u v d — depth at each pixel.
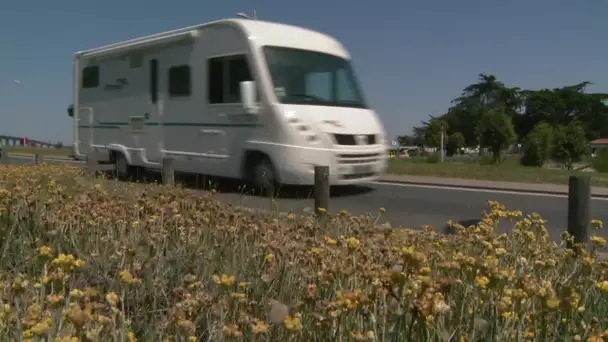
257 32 11.16
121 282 2.79
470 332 2.52
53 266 2.75
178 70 12.72
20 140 48.91
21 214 4.57
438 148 79.31
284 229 4.62
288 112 10.63
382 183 15.11
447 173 17.52
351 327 2.39
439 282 2.49
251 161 11.31
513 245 4.03
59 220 4.51
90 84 15.52
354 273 2.89
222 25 11.66
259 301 3.06
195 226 4.44
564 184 14.96
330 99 11.34
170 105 12.93
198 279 3.41
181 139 12.68
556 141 45.84
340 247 3.54
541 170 19.84
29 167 11.91
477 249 3.86
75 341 1.94
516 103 124.38
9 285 2.95
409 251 2.53
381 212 5.52
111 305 2.29
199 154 12.24
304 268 3.24
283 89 10.84
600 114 122.19
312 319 2.44
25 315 2.41
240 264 3.60
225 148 11.65
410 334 2.30
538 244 4.14
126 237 4.20
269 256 3.36
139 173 14.53
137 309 3.00
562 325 2.62
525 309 2.49
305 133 10.55
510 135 48.22
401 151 77.00
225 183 13.42
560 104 121.00
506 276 2.52
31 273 3.64
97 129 15.27
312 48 11.56
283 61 11.07
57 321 2.21
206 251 3.92
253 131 11.09
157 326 2.73
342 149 10.77
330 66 11.63
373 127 11.49
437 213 9.96
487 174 17.30
